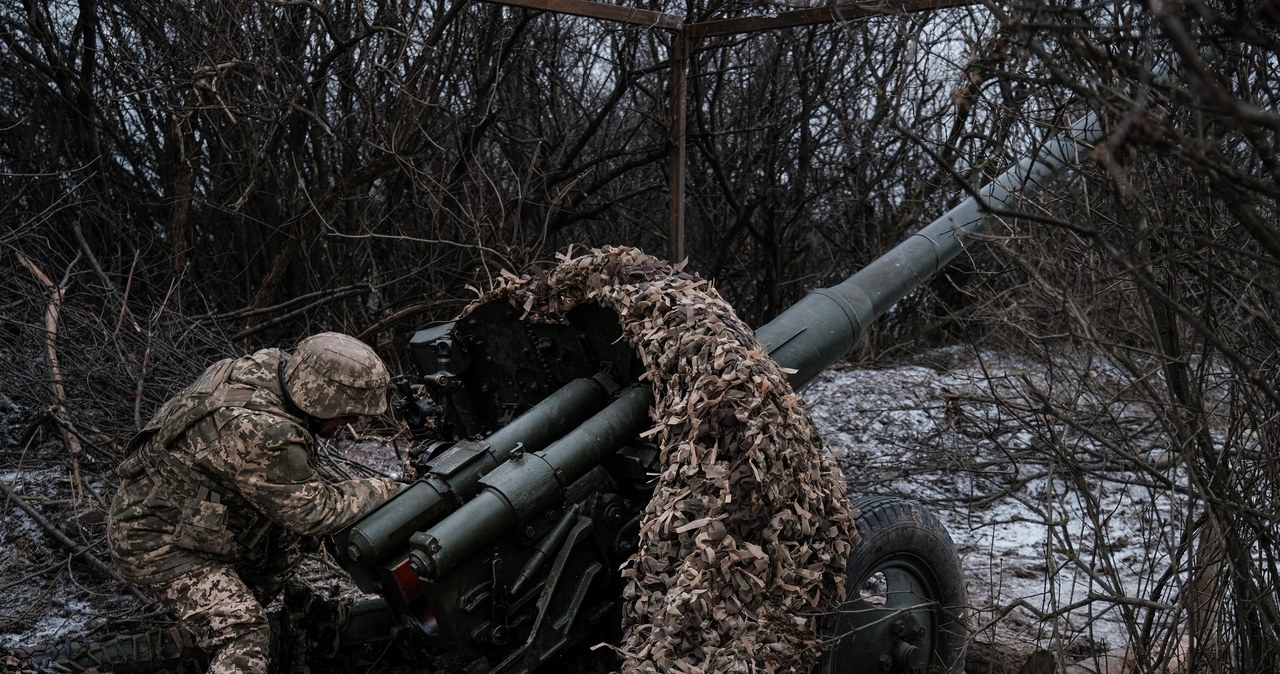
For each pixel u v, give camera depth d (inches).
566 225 277.6
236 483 107.5
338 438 224.5
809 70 274.2
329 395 110.1
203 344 229.6
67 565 159.5
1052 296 91.0
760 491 97.7
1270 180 82.5
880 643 116.6
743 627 95.9
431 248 269.0
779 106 281.3
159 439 111.2
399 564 103.9
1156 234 86.5
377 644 126.0
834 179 299.4
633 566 103.0
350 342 113.5
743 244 325.1
